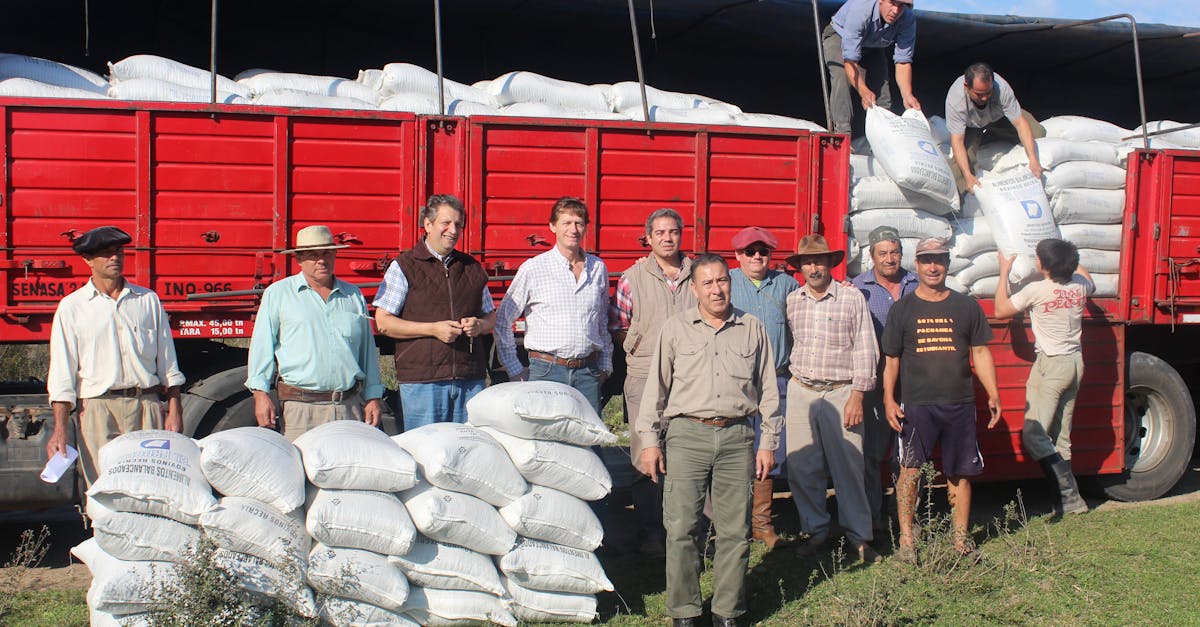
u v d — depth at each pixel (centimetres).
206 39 782
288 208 578
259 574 426
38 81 571
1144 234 767
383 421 594
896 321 589
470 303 534
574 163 624
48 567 588
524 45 854
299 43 799
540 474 480
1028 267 702
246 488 429
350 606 441
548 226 622
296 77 632
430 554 458
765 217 666
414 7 746
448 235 522
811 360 598
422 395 527
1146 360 790
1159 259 763
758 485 620
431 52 848
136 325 512
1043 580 558
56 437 496
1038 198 710
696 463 482
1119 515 723
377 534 440
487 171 608
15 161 538
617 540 639
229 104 566
